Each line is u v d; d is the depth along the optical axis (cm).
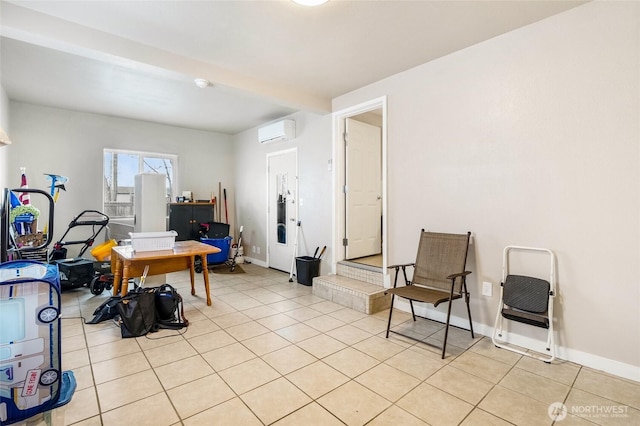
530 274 255
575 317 234
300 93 392
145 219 365
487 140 276
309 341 270
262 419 172
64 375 169
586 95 226
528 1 219
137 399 189
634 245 210
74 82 373
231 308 354
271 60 307
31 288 140
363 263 415
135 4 219
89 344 262
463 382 208
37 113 462
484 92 276
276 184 551
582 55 226
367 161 464
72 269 403
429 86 315
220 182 654
